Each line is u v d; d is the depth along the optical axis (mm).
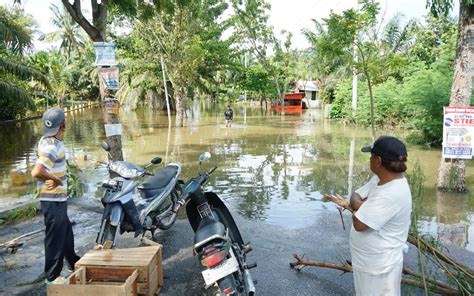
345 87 29062
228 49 30250
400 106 20188
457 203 7633
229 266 3205
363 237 2676
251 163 11766
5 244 4906
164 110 41094
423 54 24422
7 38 16797
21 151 15406
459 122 8133
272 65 40812
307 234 5367
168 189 5270
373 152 2652
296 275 4141
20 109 28797
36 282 4078
